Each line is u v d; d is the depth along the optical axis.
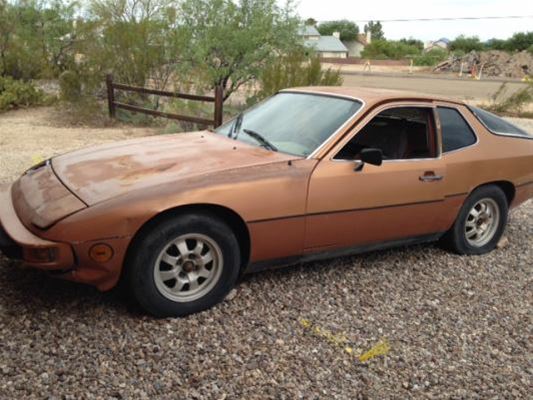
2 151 8.82
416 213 4.42
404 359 3.29
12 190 3.86
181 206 3.35
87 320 3.39
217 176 3.53
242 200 3.52
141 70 13.31
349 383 3.02
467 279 4.52
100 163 3.79
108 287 3.29
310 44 15.21
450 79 38.00
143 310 3.49
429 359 3.31
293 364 3.14
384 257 4.84
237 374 3.00
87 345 3.14
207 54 13.99
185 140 4.39
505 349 3.49
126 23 13.70
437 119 4.58
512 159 5.03
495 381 3.14
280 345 3.31
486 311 3.99
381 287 4.24
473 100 21.50
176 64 13.78
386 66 58.69
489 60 49.12
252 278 4.18
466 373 3.20
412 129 4.44
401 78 36.62
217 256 3.59
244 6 14.74
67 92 13.71
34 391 2.72
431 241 5.02
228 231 3.56
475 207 5.00
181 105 11.84
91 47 14.44
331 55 81.75
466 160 4.68
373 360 3.25
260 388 2.90
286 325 3.54
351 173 3.96
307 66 13.11
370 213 4.13
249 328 3.47
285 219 3.72
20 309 3.46
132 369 2.96
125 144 4.29
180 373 2.97
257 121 4.58
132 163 3.73
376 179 4.09
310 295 3.99
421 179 4.36
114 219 3.15
